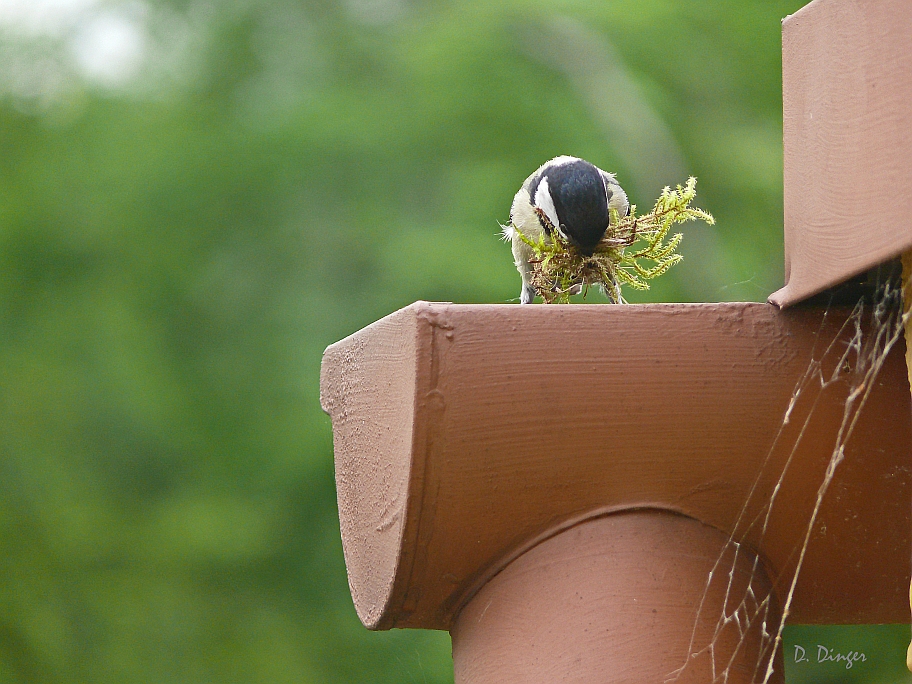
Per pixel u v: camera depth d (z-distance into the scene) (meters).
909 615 2.93
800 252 2.62
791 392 2.63
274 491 13.10
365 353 2.97
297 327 13.54
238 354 13.75
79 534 13.02
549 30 12.80
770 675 2.69
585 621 2.57
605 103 12.30
